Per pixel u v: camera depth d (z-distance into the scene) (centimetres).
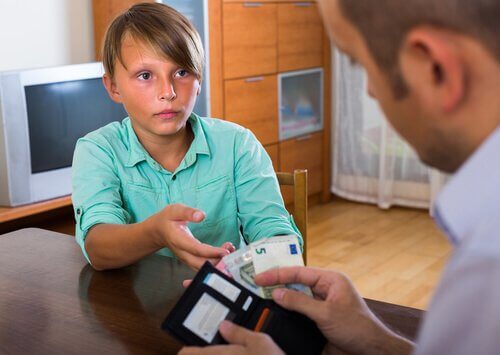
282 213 139
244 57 374
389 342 78
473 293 42
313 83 437
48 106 282
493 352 41
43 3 326
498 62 45
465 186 46
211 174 142
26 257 131
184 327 78
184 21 131
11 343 93
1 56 311
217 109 361
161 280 115
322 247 364
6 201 278
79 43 344
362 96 439
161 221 104
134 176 139
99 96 299
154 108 127
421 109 49
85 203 129
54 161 287
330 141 459
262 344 71
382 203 435
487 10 44
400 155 431
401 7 46
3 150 273
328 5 52
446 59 45
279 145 410
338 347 80
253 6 376
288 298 81
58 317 101
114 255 116
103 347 91
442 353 44
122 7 333
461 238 46
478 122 47
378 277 319
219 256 99
